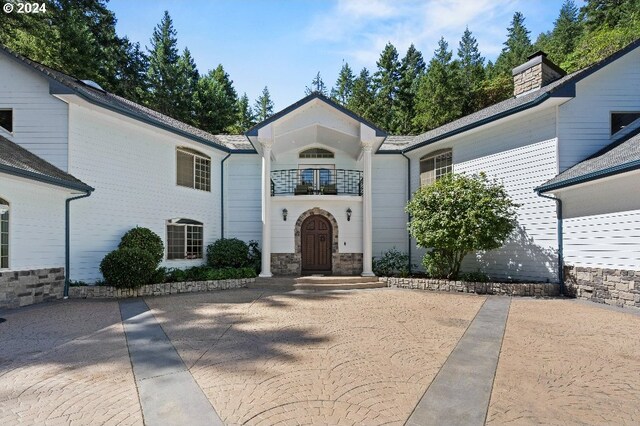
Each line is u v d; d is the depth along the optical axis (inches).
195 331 269.4
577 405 154.9
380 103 1681.8
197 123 1475.1
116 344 238.2
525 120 472.7
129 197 487.2
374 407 151.4
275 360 207.0
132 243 456.8
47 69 466.9
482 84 1546.5
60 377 182.7
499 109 533.3
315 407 151.0
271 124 532.7
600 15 1534.2
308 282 499.8
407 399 159.0
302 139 612.4
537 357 213.6
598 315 321.4
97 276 448.1
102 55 1117.7
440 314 325.1
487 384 175.2
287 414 145.1
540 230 452.1
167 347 230.8
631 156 340.2
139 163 501.0
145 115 507.8
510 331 269.4
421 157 621.0
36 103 430.0
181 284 451.5
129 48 1315.2
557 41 1808.6
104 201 459.2
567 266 420.8
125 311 339.3
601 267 380.8
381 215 636.1
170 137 542.9
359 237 580.1
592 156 430.0
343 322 295.4
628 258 354.0
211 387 170.1
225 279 492.4
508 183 490.0
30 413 146.8
